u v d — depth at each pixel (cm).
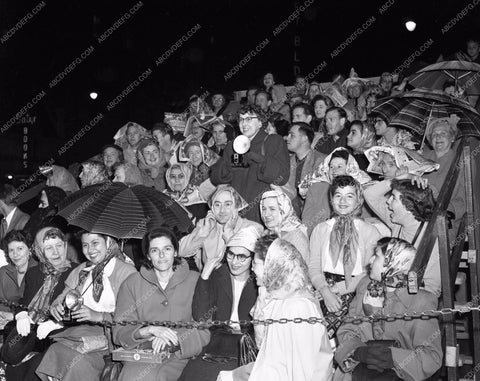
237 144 715
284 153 742
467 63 743
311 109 967
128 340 564
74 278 635
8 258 740
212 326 580
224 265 606
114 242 653
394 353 509
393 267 532
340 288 617
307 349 501
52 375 586
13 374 627
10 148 1534
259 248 540
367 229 623
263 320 512
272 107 1239
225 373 526
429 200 599
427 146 814
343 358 523
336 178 631
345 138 894
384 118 846
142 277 584
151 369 552
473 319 588
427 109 762
